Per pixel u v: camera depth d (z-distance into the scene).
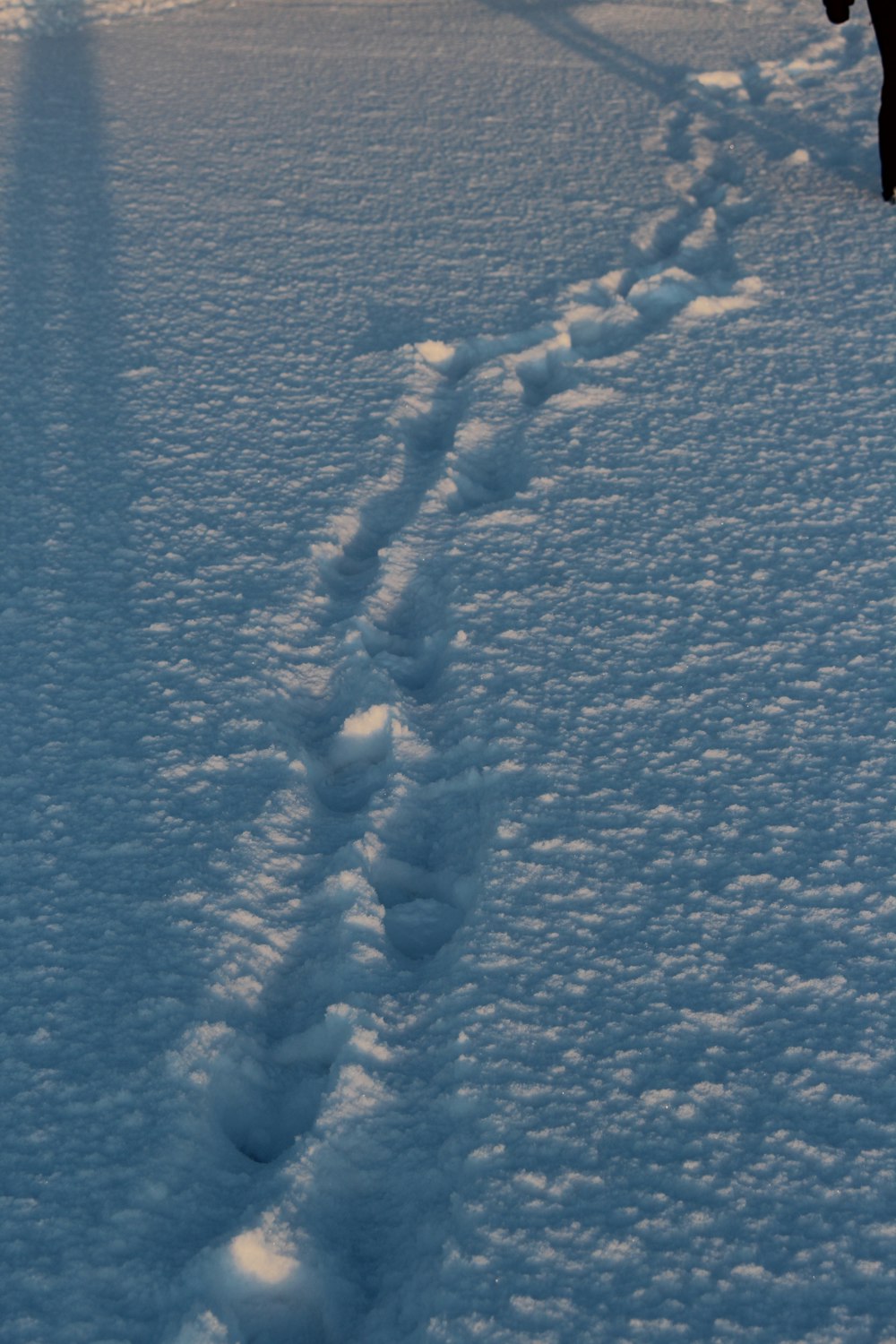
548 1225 1.61
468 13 7.52
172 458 3.33
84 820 2.23
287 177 5.16
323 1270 1.58
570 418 3.47
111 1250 1.58
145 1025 1.87
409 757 2.40
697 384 3.60
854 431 3.33
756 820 2.21
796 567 2.83
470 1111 1.75
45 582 2.85
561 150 5.48
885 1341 1.48
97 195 4.96
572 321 4.06
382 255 4.49
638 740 2.39
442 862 2.21
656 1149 1.70
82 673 2.58
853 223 4.58
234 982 1.96
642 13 7.37
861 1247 1.57
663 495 3.12
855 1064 1.79
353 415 3.55
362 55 6.78
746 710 2.45
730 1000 1.90
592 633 2.67
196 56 6.77
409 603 2.86
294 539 3.02
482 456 3.39
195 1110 1.75
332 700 2.59
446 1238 1.59
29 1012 1.88
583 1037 1.85
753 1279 1.54
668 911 2.04
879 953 1.96
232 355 3.85
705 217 4.68
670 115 5.86
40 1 7.54
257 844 2.20
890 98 4.44
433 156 5.40
